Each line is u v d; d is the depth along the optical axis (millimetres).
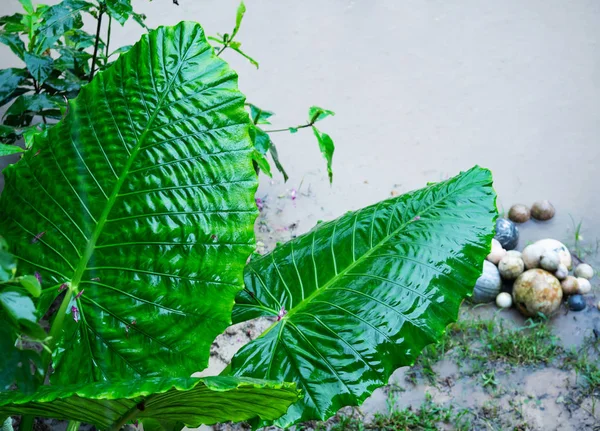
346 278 1312
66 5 1637
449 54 3100
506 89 2943
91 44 1891
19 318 843
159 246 1162
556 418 1967
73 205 1155
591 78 2994
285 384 939
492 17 3295
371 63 3051
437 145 2711
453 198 1353
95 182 1148
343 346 1231
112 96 1133
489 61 3064
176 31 1137
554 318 2225
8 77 1781
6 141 1847
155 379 928
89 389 900
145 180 1146
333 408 1202
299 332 1258
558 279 2248
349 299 1277
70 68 1837
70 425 1267
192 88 1133
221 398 1001
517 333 2174
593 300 2268
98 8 1669
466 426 1935
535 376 2066
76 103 1136
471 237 1290
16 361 848
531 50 3119
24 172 1155
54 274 1165
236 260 1166
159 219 1155
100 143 1141
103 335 1173
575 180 2600
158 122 1135
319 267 1347
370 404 1995
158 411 1057
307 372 1220
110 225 1157
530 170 2629
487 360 2102
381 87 2941
